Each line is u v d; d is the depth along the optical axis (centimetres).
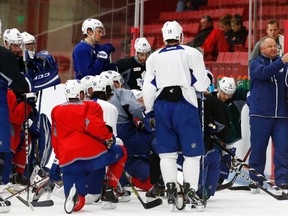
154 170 1622
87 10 2530
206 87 1510
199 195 1600
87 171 1454
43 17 2541
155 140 1597
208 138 1591
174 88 1493
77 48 1844
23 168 1780
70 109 1459
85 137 1449
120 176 1546
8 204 1451
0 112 1459
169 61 1499
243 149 2108
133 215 1425
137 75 1898
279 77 1839
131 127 1661
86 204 1585
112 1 2530
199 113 1528
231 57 2797
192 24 3544
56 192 1533
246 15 3334
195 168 1498
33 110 1784
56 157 1534
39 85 1712
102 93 1564
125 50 2511
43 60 1725
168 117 1497
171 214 1449
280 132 1839
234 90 1820
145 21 3666
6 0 2536
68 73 2536
